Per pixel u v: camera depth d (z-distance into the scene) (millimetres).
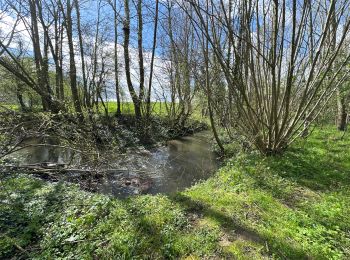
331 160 7625
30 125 7551
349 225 4102
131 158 11016
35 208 4895
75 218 4562
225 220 4418
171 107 17531
